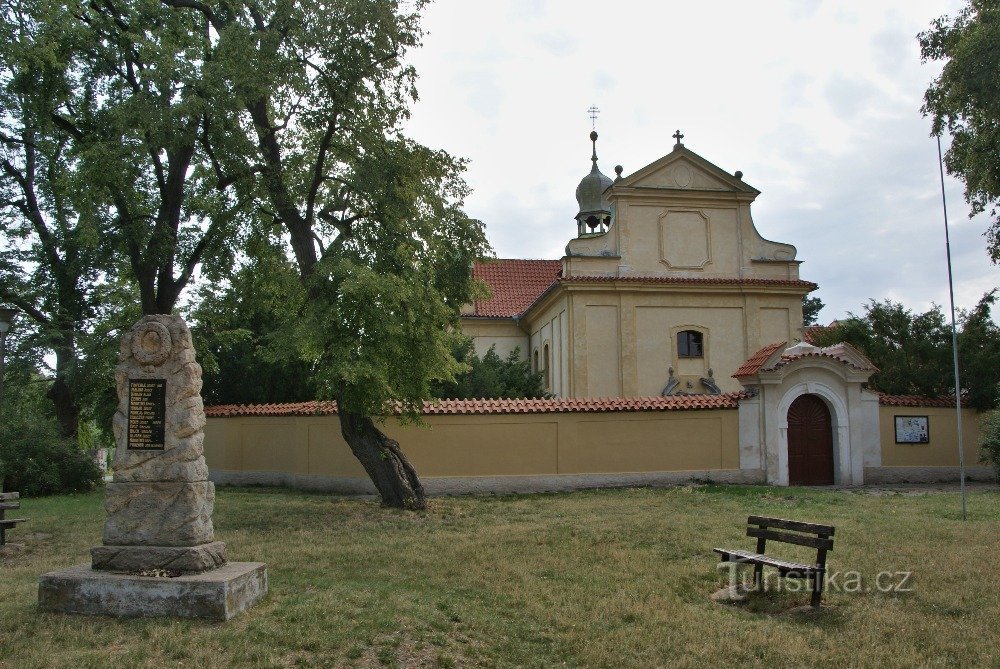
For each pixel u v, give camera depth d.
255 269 18.06
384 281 13.73
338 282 14.26
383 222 15.25
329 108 14.68
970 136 16.28
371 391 14.01
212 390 25.78
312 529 12.99
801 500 16.22
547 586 8.87
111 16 16.23
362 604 7.68
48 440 19.53
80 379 21.27
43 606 7.10
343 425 15.89
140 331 7.87
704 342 26.42
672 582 9.13
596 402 19.16
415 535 12.30
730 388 26.28
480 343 34.41
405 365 15.39
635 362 25.92
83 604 7.02
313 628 6.78
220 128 14.34
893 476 20.09
